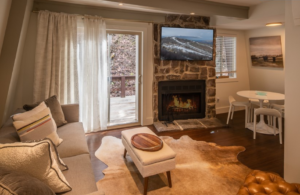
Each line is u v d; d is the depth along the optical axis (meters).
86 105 3.53
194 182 2.20
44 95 3.14
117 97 3.99
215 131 3.84
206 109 4.59
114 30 3.70
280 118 3.24
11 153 1.10
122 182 2.20
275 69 4.68
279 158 2.78
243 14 3.68
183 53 4.14
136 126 4.09
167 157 1.96
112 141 3.30
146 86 4.07
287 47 2.01
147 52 3.97
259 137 3.54
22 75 3.14
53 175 1.21
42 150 1.14
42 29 3.04
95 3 3.25
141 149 2.02
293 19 1.91
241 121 4.49
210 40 4.29
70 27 3.21
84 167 1.70
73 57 3.29
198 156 2.81
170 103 4.43
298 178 2.00
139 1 2.92
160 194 2.01
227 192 2.04
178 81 4.34
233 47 5.12
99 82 3.59
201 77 4.43
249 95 3.83
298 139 1.98
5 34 2.46
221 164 2.60
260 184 1.53
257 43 4.89
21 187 0.88
